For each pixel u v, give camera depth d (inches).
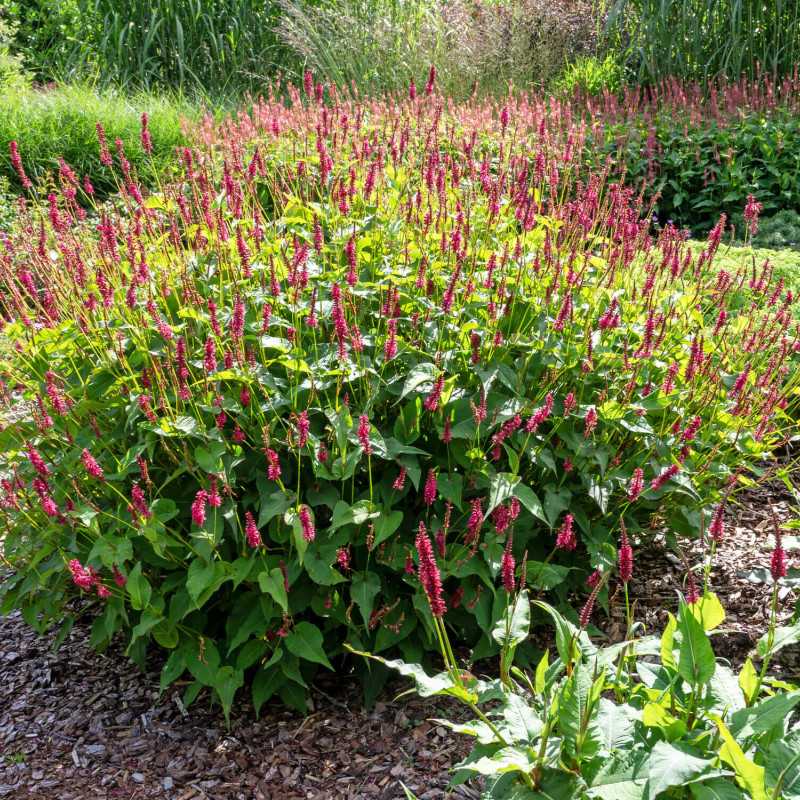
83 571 103.0
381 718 117.5
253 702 118.7
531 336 130.6
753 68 415.8
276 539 111.3
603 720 79.0
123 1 494.0
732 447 136.9
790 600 135.2
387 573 118.3
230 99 446.6
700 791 70.2
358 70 424.5
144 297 130.7
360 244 136.7
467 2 447.8
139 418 118.7
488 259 136.5
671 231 155.5
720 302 158.7
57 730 122.3
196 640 114.4
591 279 144.5
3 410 152.9
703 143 330.6
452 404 118.9
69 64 488.4
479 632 125.3
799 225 298.0
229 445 113.5
